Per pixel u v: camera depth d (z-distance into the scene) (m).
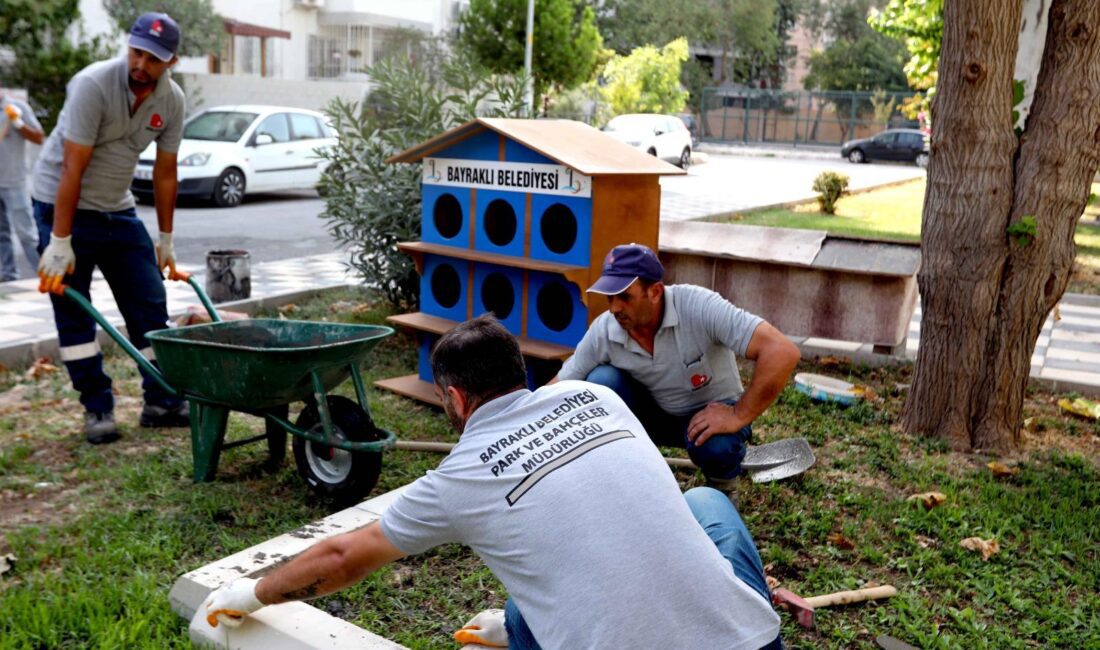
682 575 2.18
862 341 6.98
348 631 3.13
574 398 2.43
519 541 2.23
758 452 5.02
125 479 4.54
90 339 5.01
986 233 5.13
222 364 4.12
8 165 8.56
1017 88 5.26
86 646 3.14
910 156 35.19
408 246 5.85
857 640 3.40
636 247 3.83
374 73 7.48
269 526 4.11
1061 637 3.43
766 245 7.24
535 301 5.46
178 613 3.37
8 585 3.51
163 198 5.18
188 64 29.19
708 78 52.69
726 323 3.85
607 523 2.19
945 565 3.95
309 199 17.44
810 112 47.72
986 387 5.32
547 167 5.18
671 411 4.23
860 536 4.19
